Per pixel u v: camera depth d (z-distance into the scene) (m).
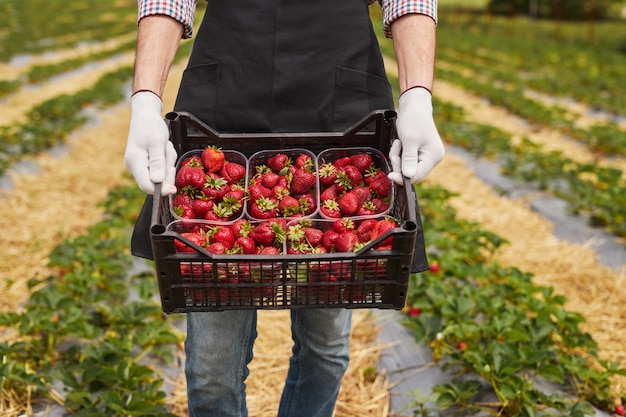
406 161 2.03
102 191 7.31
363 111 2.40
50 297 3.94
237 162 2.32
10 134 8.63
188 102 2.39
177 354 3.91
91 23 30.94
